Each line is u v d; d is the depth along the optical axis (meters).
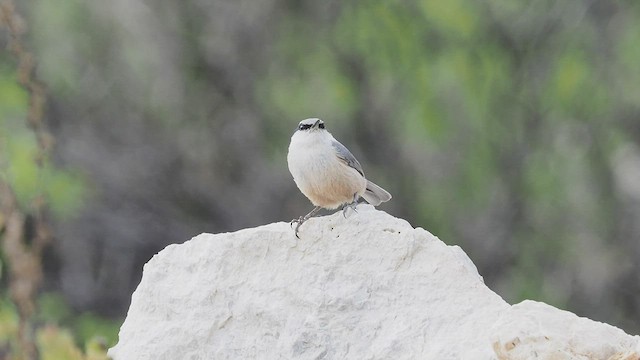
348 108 19.62
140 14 19.67
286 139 19.59
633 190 19.86
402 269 6.90
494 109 19.83
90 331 16.53
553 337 5.90
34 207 11.17
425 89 19.44
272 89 19.91
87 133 19.19
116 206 18.94
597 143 19.73
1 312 10.28
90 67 19.42
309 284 7.00
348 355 6.74
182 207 19.28
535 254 19.27
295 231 7.15
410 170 19.64
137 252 18.77
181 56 19.80
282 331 6.95
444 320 6.62
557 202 19.48
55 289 18.02
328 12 20.53
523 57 20.17
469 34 19.83
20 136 16.58
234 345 7.04
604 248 19.31
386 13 20.09
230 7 20.03
